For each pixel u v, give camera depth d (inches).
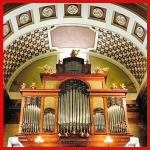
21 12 527.2
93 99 524.1
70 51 642.8
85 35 608.1
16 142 477.7
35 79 613.6
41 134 479.5
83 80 547.8
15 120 566.3
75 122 493.0
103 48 628.1
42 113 504.4
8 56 583.5
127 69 628.1
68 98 524.1
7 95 561.0
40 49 628.4
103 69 573.0
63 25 584.1
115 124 493.7
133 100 586.9
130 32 558.6
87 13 557.0
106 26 574.6
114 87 543.2
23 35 578.2
